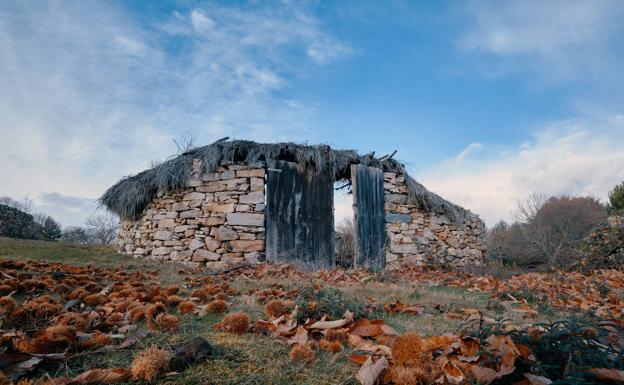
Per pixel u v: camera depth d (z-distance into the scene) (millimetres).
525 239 15328
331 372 1849
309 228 8695
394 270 8477
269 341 2240
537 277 7293
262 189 8391
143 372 1651
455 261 9977
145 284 4219
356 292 4195
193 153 8766
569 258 10477
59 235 18578
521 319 3326
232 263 7715
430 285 5762
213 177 8484
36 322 2398
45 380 1613
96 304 3053
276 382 1718
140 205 8875
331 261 8781
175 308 3025
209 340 2195
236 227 8219
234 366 1861
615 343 2010
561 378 1609
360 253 8812
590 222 17000
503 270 9070
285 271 6664
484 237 11141
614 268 8773
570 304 4305
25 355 1708
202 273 6270
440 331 2639
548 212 17641
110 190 9344
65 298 3105
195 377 1716
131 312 2611
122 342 2090
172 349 2033
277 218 8461
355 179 9062
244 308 3104
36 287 3424
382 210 9398
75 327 2205
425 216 9922
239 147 8562
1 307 2459
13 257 6281
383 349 2020
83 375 1574
